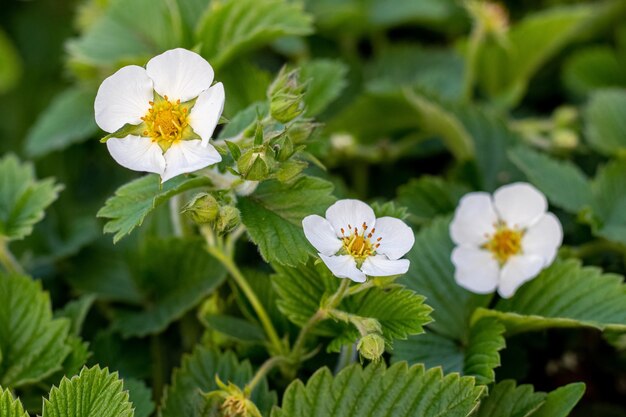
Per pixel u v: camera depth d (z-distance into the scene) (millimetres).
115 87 270
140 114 271
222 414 279
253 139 276
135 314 319
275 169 271
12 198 320
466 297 303
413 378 277
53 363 294
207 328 310
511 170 346
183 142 270
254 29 333
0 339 297
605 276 297
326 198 280
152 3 346
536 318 287
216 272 315
